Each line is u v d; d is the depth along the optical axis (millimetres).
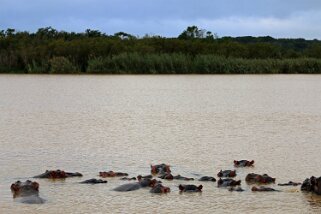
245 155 31750
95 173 27453
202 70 102000
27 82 84125
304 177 26812
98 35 118250
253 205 22531
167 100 61406
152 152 32375
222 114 49812
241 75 101562
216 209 22047
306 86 81188
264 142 35719
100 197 23562
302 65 107500
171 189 24781
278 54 113688
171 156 31344
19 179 26141
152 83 83812
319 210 21922
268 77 97875
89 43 104062
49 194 23906
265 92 71875
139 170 28047
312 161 30156
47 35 115125
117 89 74062
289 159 30703
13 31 113062
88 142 35406
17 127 41469
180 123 43844
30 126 41969
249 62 104812
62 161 29984
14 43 107438
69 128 41000
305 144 35031
